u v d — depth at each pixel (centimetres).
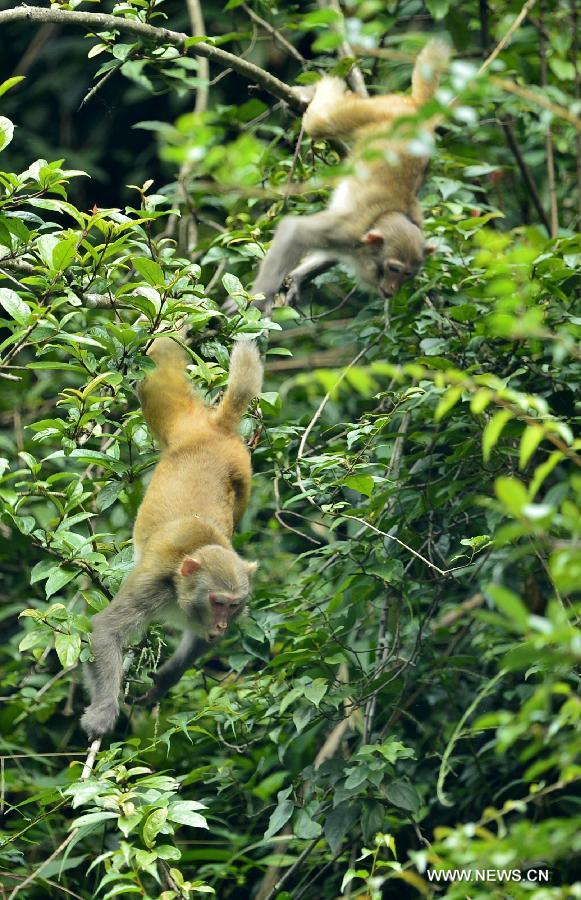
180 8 1920
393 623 1163
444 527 1152
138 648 1046
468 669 1262
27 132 2014
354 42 691
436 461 1146
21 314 897
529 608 1220
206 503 1026
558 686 575
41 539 909
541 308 1042
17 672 1275
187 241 1399
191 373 1058
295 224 1265
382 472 1127
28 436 1540
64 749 1253
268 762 1169
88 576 972
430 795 1227
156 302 982
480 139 1559
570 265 1121
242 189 923
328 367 1546
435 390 1015
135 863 775
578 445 680
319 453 1259
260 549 1387
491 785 1198
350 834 1152
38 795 904
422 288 1208
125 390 998
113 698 924
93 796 785
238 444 1064
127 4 1102
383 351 1195
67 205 936
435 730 1237
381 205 1305
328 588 1152
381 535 1055
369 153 610
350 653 1201
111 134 2083
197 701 1217
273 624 1078
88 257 953
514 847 566
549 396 1094
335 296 1680
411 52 1412
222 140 1502
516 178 1582
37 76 2111
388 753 974
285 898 1039
